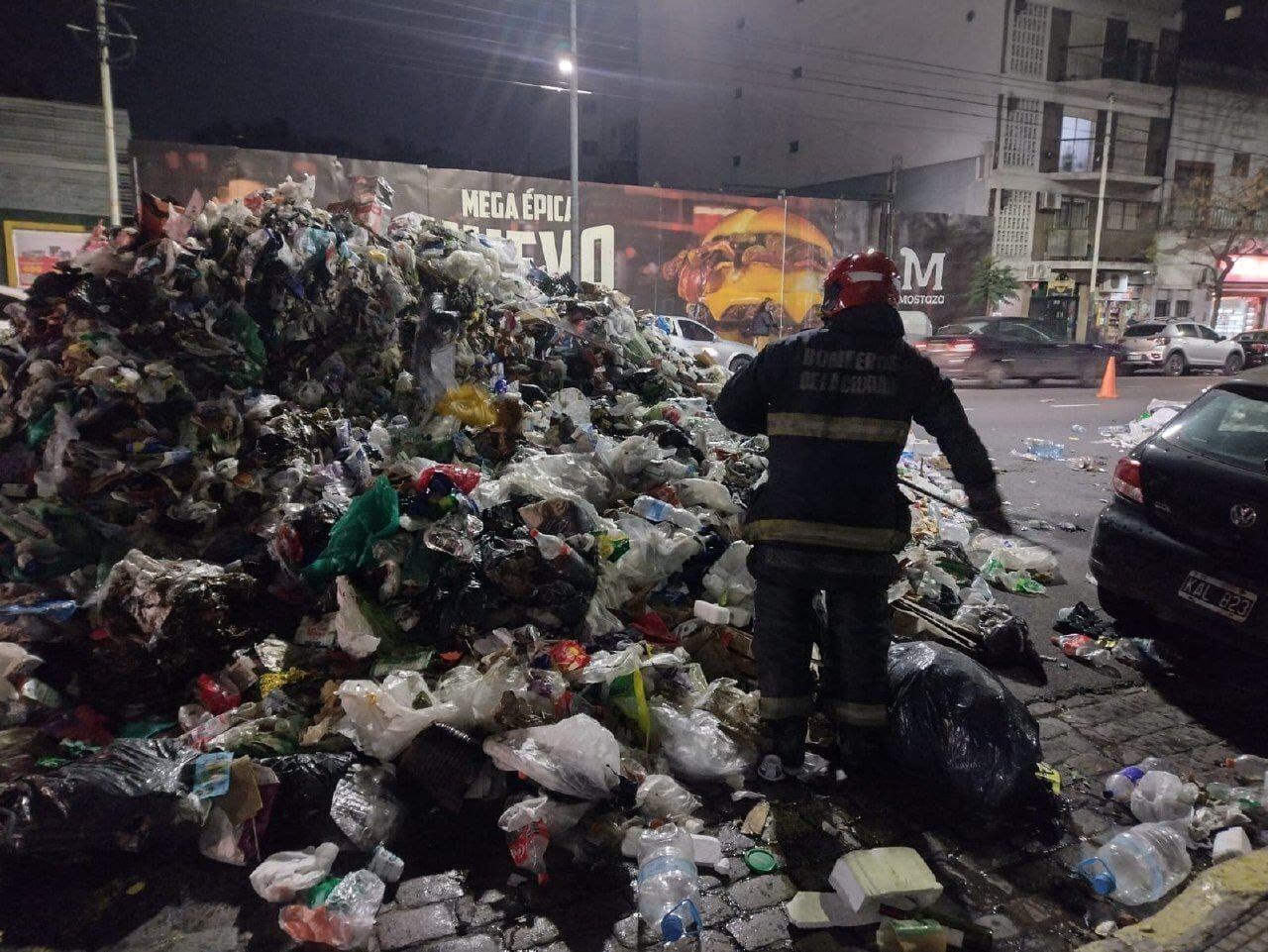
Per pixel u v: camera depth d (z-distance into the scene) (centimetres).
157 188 1692
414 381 455
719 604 373
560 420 454
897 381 276
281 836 243
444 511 345
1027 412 1330
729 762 286
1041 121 2861
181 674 303
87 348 377
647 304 2216
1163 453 400
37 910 217
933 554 504
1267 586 348
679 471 439
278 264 429
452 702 278
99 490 346
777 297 2378
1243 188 3162
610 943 213
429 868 239
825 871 246
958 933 219
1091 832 272
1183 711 358
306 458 384
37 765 264
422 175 1903
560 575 332
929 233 2589
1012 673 391
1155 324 2252
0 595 323
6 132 1627
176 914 217
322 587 330
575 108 1955
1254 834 273
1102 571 420
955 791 281
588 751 254
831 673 306
